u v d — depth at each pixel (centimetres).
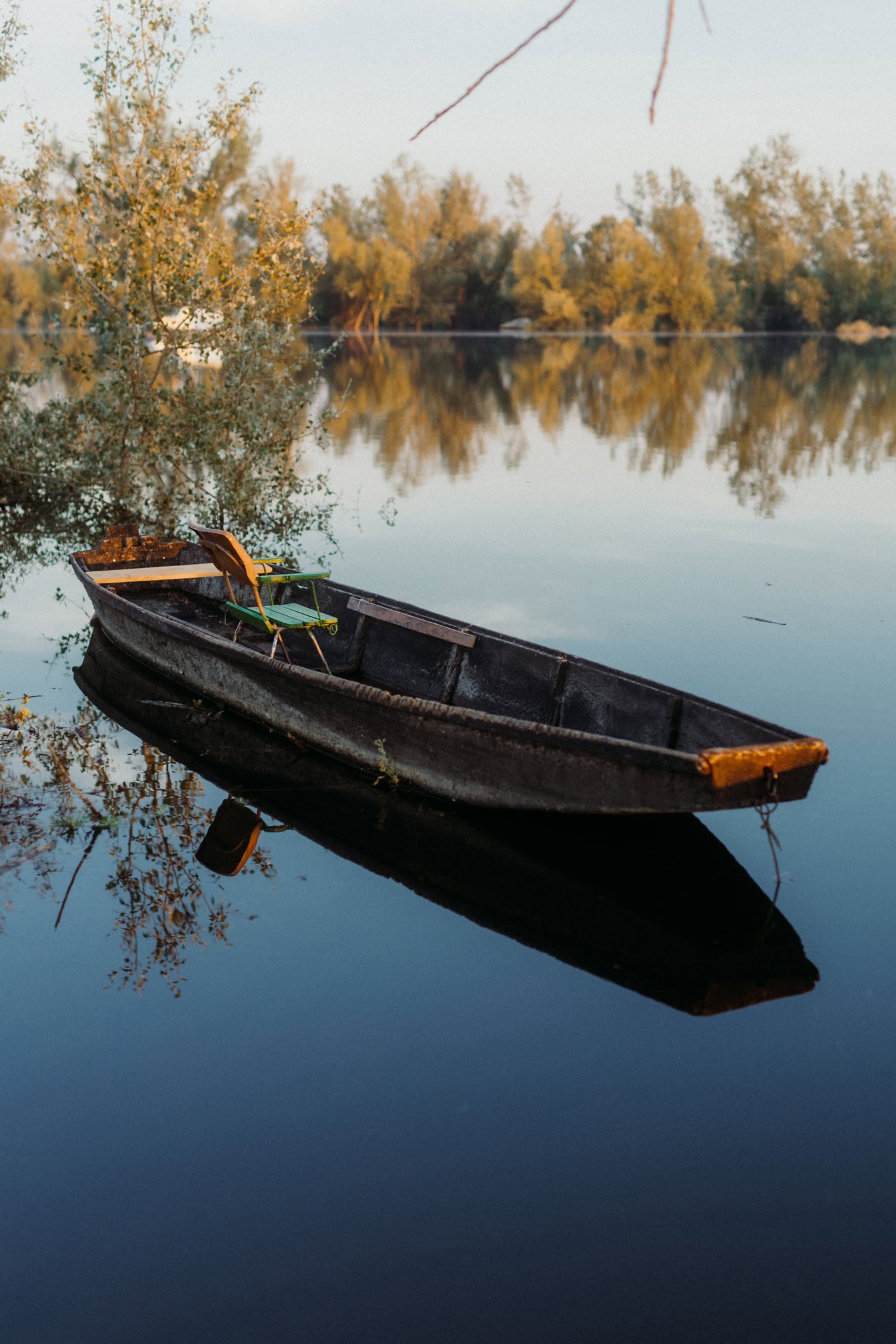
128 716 755
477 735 568
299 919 503
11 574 1167
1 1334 293
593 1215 331
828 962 464
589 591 1046
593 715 624
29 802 616
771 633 905
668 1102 379
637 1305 300
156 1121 370
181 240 1355
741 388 3269
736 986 448
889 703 741
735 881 533
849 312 7519
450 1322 296
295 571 849
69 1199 336
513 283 8169
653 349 5616
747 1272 311
